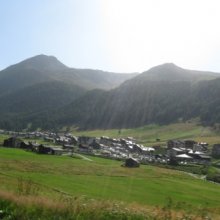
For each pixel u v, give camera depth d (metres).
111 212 21.97
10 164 111.75
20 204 22.00
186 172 160.00
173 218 22.36
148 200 75.12
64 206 21.84
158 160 194.50
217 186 123.50
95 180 100.75
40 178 87.69
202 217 23.83
